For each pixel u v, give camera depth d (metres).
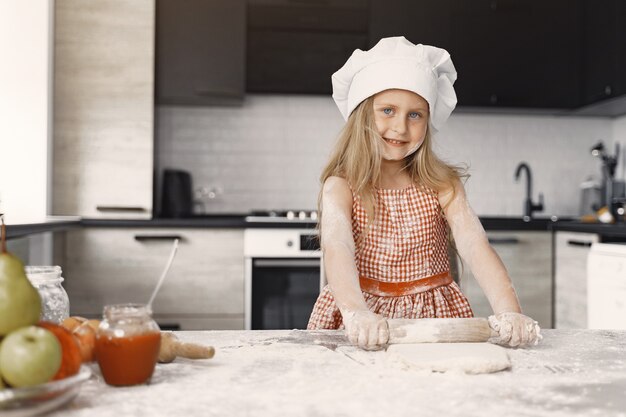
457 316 1.45
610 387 0.76
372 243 1.44
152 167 3.17
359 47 3.50
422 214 1.46
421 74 1.35
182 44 3.32
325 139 3.74
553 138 3.91
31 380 0.62
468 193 3.85
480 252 1.36
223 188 3.68
